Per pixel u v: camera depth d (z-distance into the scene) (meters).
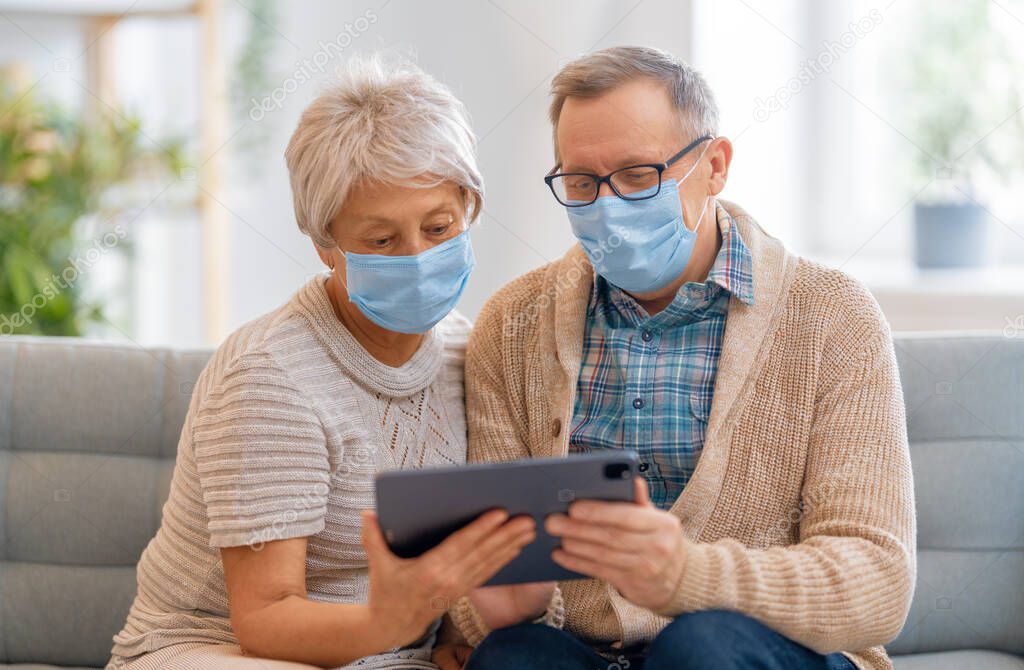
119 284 4.28
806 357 1.44
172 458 1.89
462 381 1.66
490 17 3.07
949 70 2.84
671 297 1.55
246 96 4.18
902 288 2.65
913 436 1.84
